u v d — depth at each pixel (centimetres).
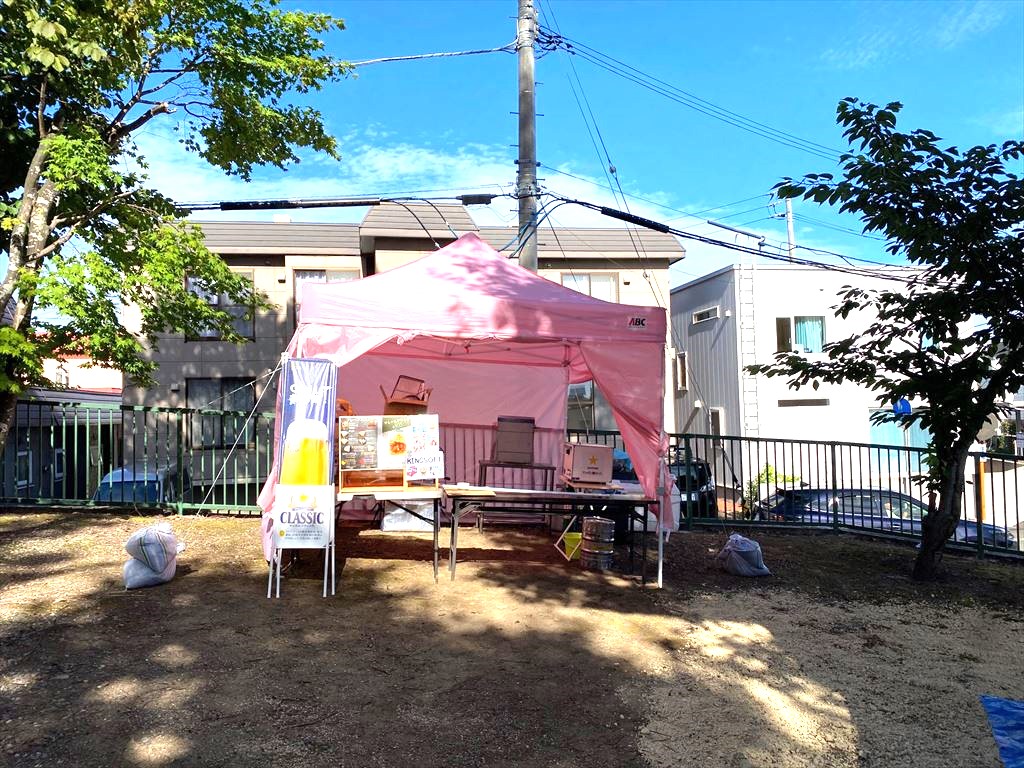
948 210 658
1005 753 395
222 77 951
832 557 824
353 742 373
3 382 826
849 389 2020
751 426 2002
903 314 716
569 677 464
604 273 2078
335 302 635
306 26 991
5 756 337
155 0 834
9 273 848
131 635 492
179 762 344
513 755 371
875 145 660
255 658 466
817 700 452
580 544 747
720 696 449
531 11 1148
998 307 670
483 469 809
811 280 2042
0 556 679
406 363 933
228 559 702
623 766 367
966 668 514
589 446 727
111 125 955
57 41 802
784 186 687
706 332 2225
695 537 902
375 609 570
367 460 647
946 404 693
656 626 566
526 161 1138
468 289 693
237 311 1880
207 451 1716
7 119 952
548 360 948
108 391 2561
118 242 923
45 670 430
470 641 514
